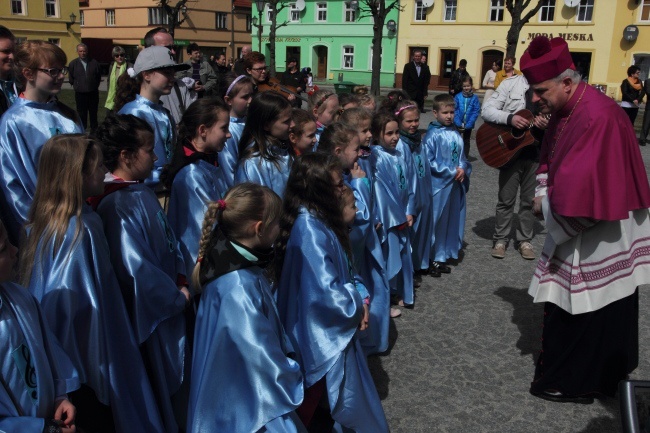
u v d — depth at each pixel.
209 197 3.35
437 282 5.31
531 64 3.29
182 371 2.94
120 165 2.84
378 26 14.62
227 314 2.38
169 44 5.46
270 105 3.68
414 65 14.28
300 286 2.84
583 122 3.15
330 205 2.92
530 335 4.32
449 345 4.16
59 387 2.16
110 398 2.58
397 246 4.42
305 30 40.31
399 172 4.66
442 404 3.46
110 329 2.60
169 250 3.02
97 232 2.57
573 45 31.83
